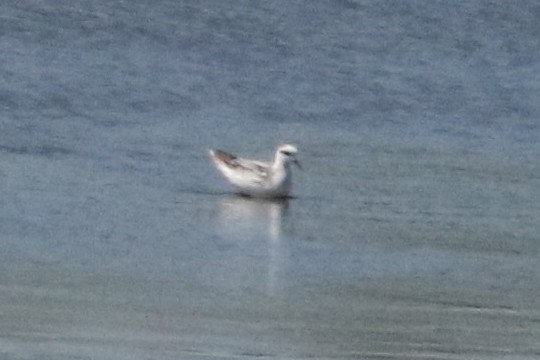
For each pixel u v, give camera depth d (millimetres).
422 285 25875
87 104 38094
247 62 44062
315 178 32594
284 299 24844
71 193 30062
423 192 31781
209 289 25156
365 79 43156
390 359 22609
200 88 40781
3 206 28906
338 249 27609
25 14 45500
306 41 46594
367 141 36719
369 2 50594
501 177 33219
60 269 25672
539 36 49438
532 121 39906
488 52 47594
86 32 44812
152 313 23922
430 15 50312
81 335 22812
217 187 31219
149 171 32188
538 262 27234
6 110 36781
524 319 24438
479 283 26016
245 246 27578
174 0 48312
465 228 29234
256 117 38844
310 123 38594
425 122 39250
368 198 31156
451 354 22766
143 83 40625
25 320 23312
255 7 48875
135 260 26391
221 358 22172
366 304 24719
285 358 22344
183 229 28328
